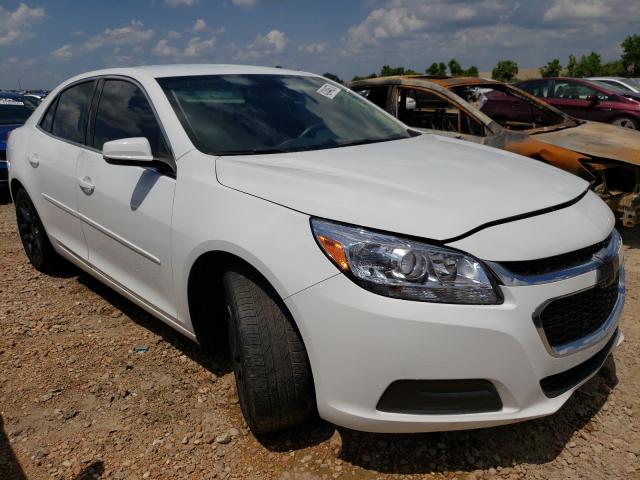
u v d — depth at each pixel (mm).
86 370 3158
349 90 3980
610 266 2387
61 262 4570
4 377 3104
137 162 2865
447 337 2021
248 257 2328
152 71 3434
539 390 2164
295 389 2318
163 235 2828
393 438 2568
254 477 2352
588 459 2445
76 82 4078
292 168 2646
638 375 3074
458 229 2115
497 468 2396
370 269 2086
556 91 12672
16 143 4555
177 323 2963
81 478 2352
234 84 3426
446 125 6348
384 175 2551
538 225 2246
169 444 2547
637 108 11414
